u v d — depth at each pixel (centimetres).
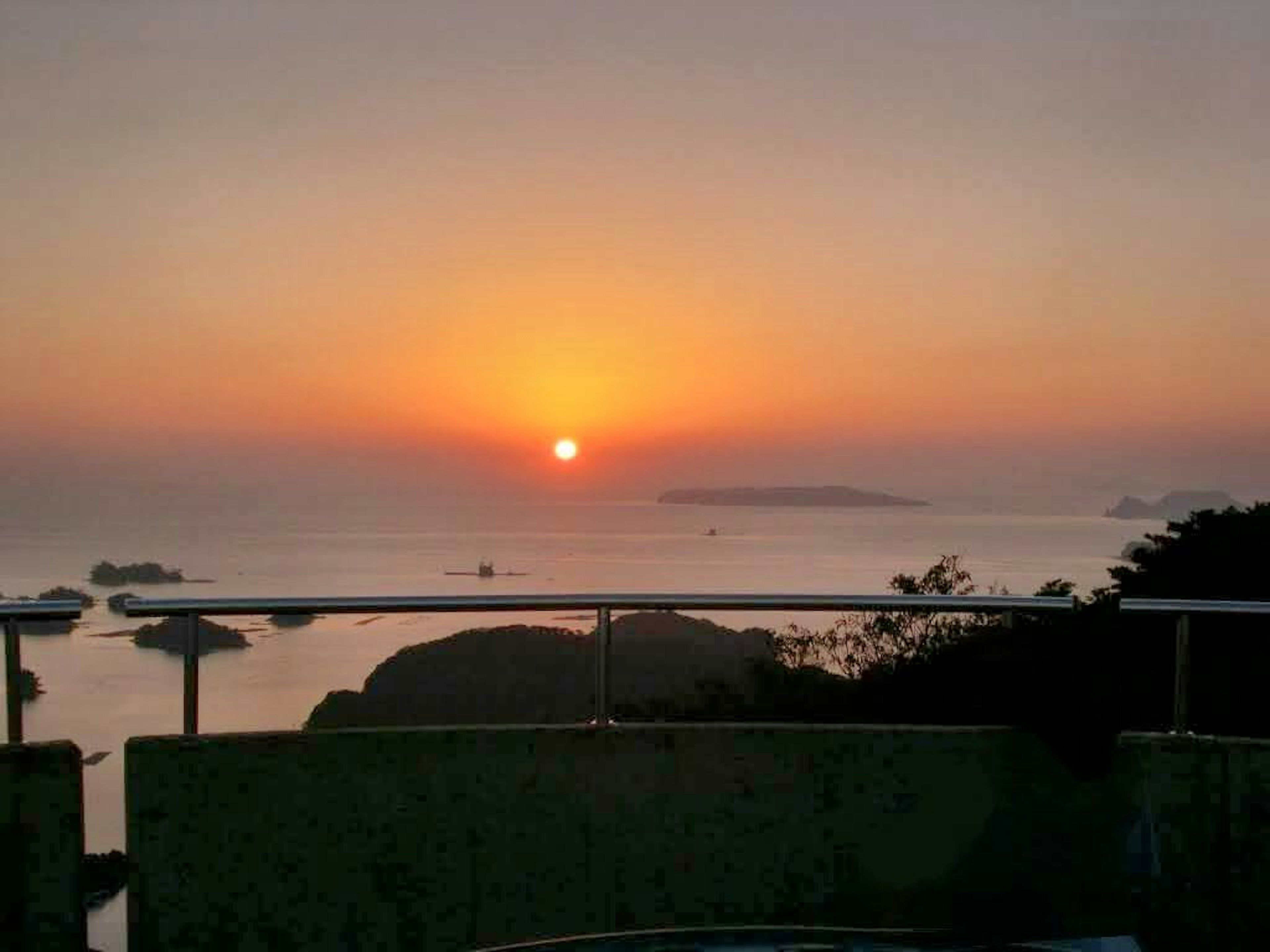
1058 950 276
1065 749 394
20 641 380
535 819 396
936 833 399
